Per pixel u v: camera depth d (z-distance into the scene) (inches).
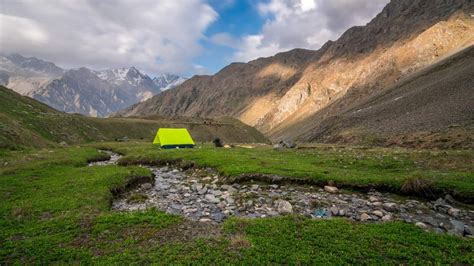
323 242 522.9
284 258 473.7
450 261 464.1
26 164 1379.2
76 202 765.9
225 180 1029.8
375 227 592.1
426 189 828.0
